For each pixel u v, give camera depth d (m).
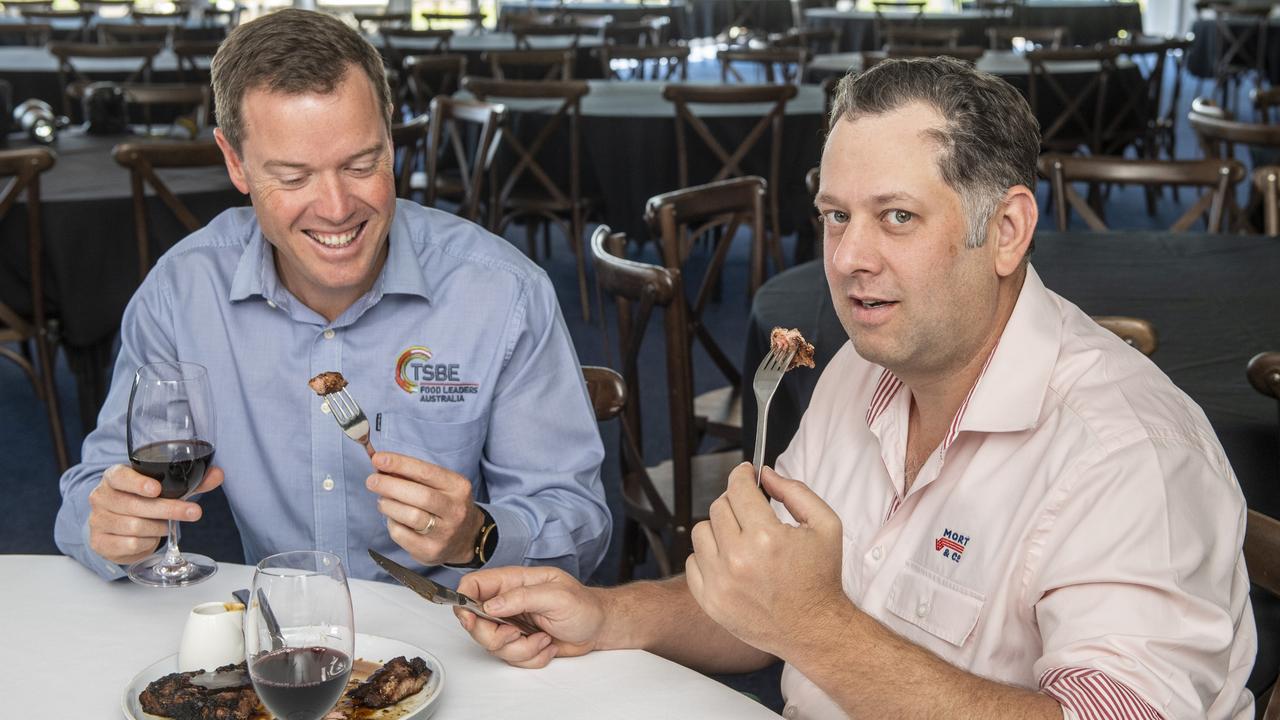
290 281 1.51
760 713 1.05
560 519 1.52
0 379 4.23
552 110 5.02
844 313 1.14
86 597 1.25
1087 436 1.09
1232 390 1.98
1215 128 3.60
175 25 8.45
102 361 3.34
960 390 1.18
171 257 1.59
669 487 2.44
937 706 0.98
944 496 1.18
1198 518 1.04
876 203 1.08
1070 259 2.83
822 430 1.38
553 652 1.15
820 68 6.93
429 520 1.24
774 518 0.98
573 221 4.98
